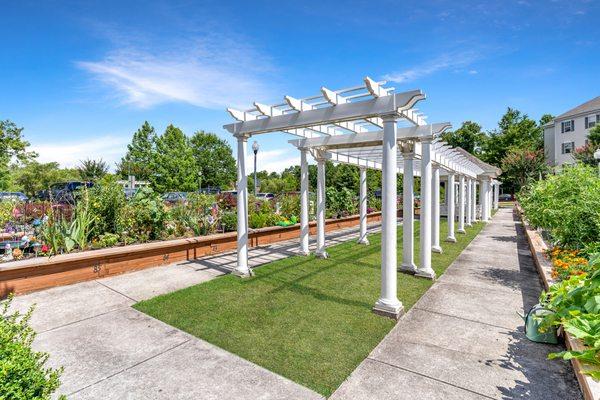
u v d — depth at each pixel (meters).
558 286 3.13
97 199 7.01
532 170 23.11
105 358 3.08
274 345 3.34
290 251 8.45
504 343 3.38
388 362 3.02
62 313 4.18
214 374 2.82
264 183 38.78
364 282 5.58
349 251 8.41
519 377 2.77
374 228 13.29
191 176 33.97
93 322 3.90
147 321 3.93
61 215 6.54
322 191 7.62
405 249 6.28
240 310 4.28
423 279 5.76
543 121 44.62
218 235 8.12
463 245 9.25
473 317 4.07
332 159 8.20
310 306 4.43
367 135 6.62
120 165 33.06
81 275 5.54
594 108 28.22
